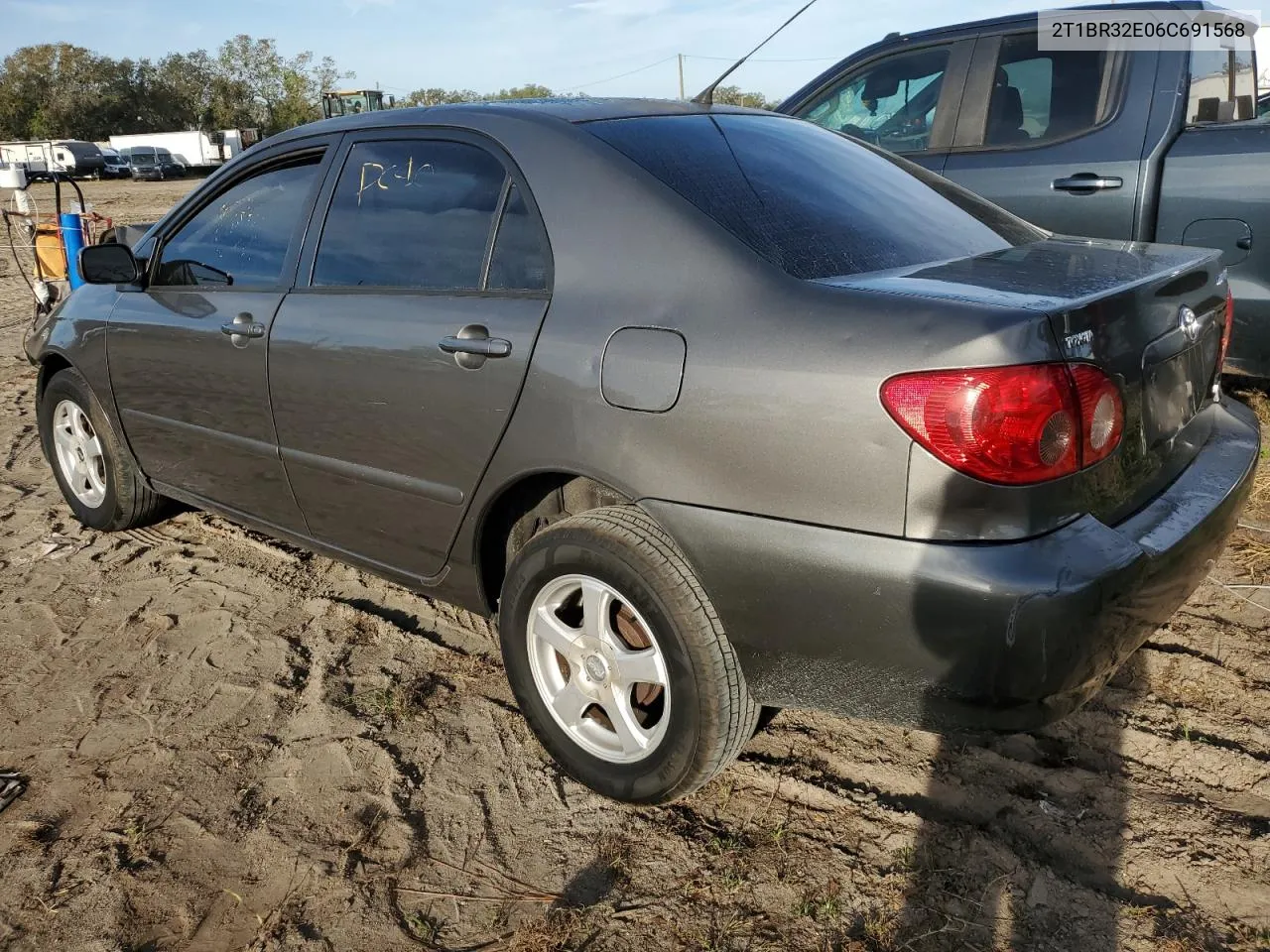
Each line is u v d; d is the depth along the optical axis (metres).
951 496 1.90
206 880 2.33
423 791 2.61
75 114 76.38
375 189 2.97
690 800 2.53
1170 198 4.59
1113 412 2.04
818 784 2.56
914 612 1.93
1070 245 2.74
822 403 1.99
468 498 2.63
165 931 2.19
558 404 2.36
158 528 4.33
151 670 3.20
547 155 2.57
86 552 4.10
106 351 3.79
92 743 2.84
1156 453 2.29
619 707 2.43
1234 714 2.77
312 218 3.12
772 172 2.62
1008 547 1.89
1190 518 2.19
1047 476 1.91
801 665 2.12
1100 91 4.79
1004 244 2.70
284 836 2.46
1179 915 2.12
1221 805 2.43
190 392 3.46
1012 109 5.04
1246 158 4.40
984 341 1.87
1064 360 1.92
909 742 2.72
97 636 3.43
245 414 3.26
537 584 2.50
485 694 3.04
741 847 2.36
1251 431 2.72
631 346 2.25
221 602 3.65
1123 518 2.14
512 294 2.54
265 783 2.66
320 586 3.76
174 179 49.97
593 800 2.56
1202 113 4.70
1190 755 2.60
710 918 2.17
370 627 3.45
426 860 2.38
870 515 1.96
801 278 2.17
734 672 2.23
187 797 2.61
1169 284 2.29
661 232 2.33
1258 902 2.14
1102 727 2.74
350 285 2.96
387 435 2.79
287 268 3.15
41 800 2.61
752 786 2.57
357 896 2.27
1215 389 2.69
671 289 2.26
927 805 2.47
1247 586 3.47
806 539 2.02
